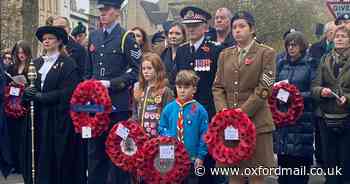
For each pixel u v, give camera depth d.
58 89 8.95
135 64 9.04
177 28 9.94
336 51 9.10
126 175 9.01
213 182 8.40
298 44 9.42
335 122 8.88
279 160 9.48
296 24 49.66
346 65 8.90
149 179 7.97
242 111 7.55
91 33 9.39
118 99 9.01
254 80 7.71
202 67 8.71
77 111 8.81
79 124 8.80
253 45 7.82
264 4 49.69
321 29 15.10
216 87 8.04
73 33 13.09
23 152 9.22
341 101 8.78
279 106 9.16
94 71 9.20
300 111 9.06
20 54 11.16
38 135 9.02
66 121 8.95
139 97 8.65
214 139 7.62
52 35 9.03
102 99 8.70
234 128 7.51
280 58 10.02
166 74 9.26
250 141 7.43
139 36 10.96
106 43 9.12
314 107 9.23
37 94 8.83
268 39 49.78
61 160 8.94
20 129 10.98
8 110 11.00
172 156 7.89
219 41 10.04
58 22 11.11
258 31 49.56
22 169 9.23
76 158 9.12
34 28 22.62
